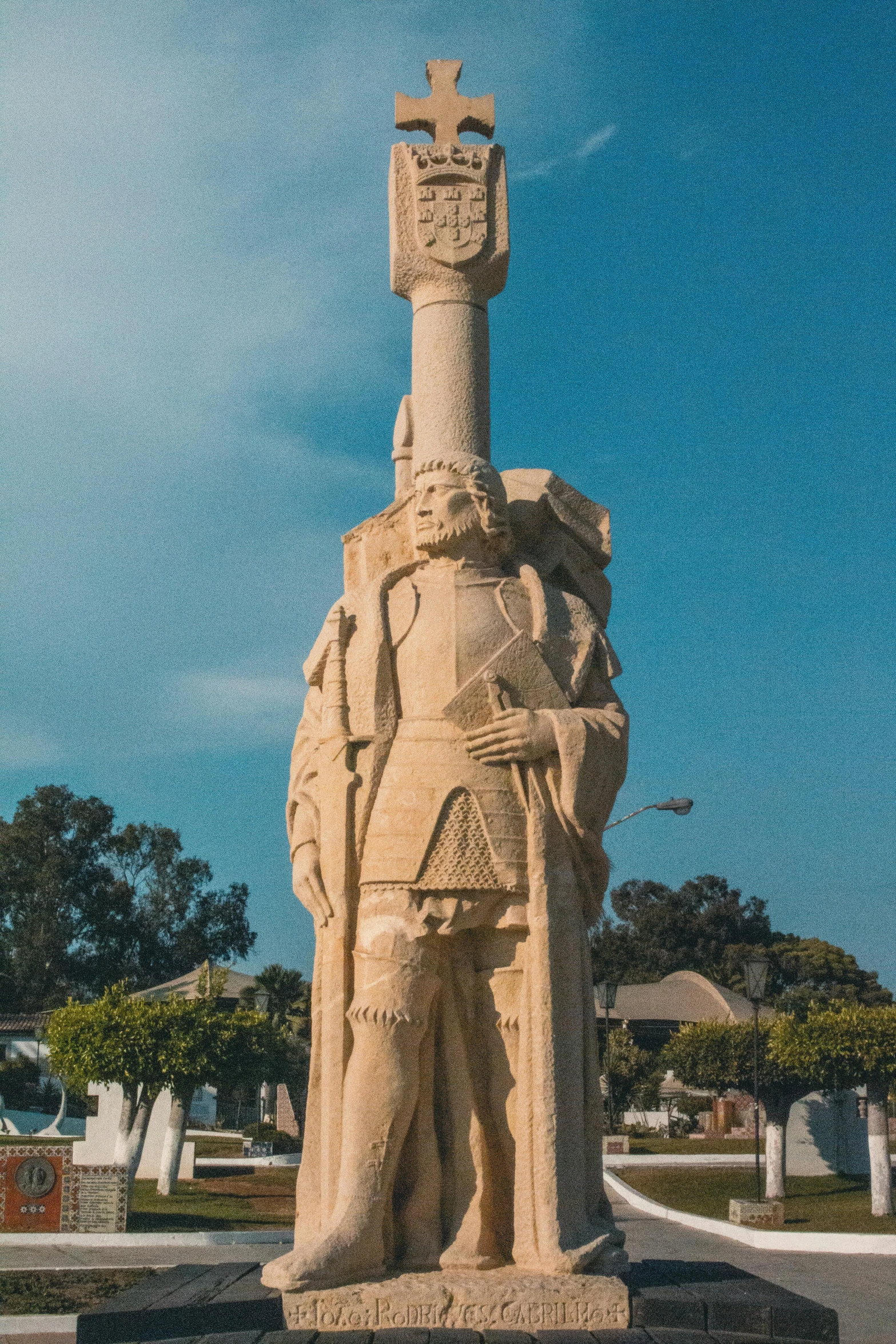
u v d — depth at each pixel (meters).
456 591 6.29
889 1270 14.73
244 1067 20.80
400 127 7.40
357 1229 5.47
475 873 5.84
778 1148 23.00
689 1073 26.31
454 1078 5.95
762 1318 5.24
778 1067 22.28
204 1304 5.26
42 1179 16.61
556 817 5.98
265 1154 30.25
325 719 6.20
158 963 54.88
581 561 7.07
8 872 53.97
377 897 5.89
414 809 5.90
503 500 6.43
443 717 6.04
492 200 7.06
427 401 6.88
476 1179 5.82
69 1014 20.48
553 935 5.83
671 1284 5.86
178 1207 20.00
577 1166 5.70
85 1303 11.44
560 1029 5.76
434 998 5.95
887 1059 20.34
